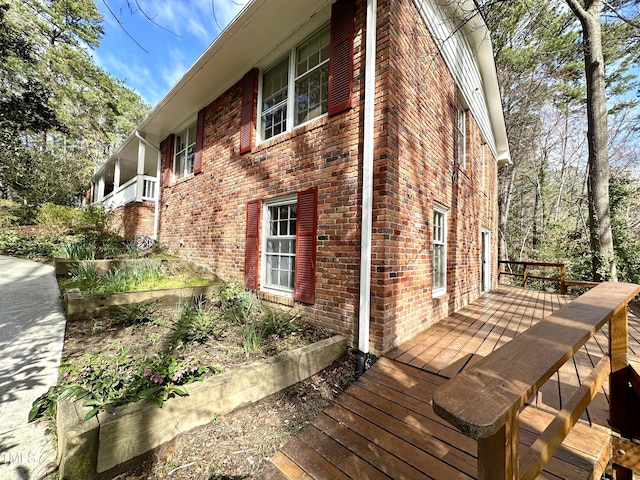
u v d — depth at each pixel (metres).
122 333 3.29
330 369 2.97
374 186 3.10
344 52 3.46
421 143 3.84
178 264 6.05
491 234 8.29
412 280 3.55
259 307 4.18
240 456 1.84
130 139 8.37
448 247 4.76
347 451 1.84
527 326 3.98
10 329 3.22
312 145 3.79
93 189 15.32
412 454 1.78
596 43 6.72
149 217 8.22
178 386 1.96
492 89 7.22
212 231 5.80
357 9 3.41
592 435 1.72
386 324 3.01
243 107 5.02
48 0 13.62
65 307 3.80
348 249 3.30
